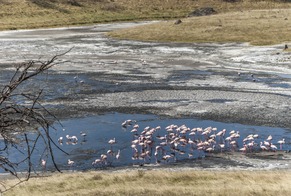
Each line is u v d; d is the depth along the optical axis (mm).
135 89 70125
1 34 140125
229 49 108750
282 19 140875
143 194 31281
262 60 93562
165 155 42750
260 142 46938
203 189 32188
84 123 53344
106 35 136625
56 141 46625
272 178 35500
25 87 69312
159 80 76688
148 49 111562
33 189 32750
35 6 184625
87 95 66438
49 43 121438
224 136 49031
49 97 64500
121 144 46562
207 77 78875
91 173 37375
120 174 36250
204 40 123062
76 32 146750
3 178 36969
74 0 197250
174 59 97500
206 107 60094
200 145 44188
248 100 63188
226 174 36688
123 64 92062
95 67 88625
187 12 194625
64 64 91250
